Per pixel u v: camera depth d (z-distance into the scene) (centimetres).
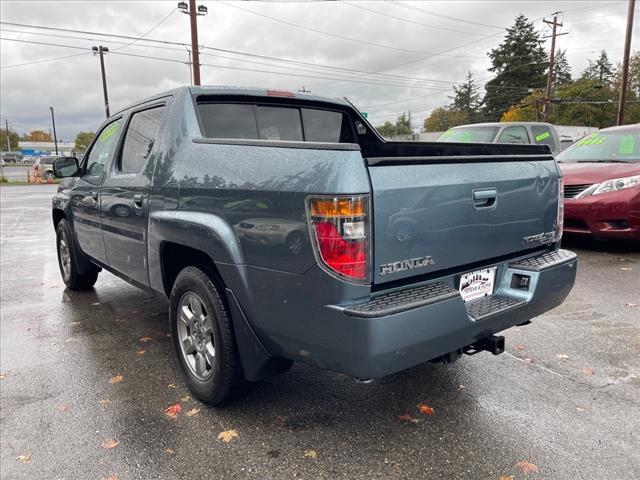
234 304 259
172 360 369
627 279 558
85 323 455
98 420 285
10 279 633
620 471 234
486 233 262
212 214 266
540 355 365
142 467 242
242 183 247
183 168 294
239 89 351
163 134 328
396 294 225
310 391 315
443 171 237
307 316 223
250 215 242
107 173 413
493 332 265
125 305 511
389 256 218
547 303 293
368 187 208
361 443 258
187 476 235
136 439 265
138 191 344
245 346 262
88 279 559
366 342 206
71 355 380
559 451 250
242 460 246
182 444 260
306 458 247
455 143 312
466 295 264
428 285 239
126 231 374
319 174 212
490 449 252
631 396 305
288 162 229
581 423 275
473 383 323
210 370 293
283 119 383
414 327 217
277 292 234
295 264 223
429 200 230
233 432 270
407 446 256
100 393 318
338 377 335
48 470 241
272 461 245
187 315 308
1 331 435
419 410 291
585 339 394
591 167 690
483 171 258
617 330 412
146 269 351
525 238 289
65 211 531
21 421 285
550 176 304
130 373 347
